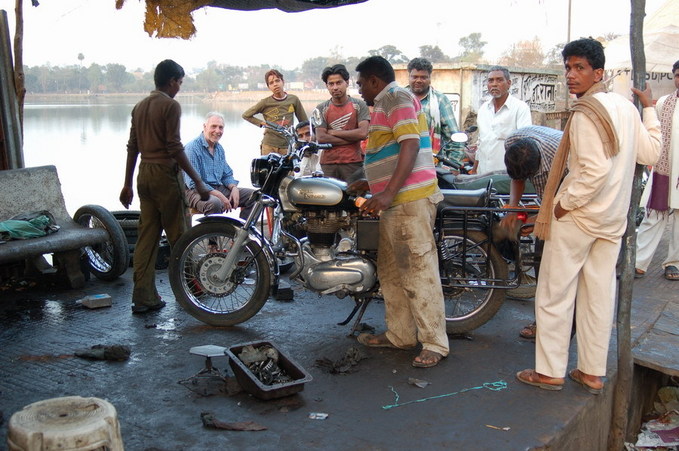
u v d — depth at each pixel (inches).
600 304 129.1
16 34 212.5
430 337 145.6
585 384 134.4
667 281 215.9
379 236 149.4
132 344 158.2
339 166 226.7
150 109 172.2
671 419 159.9
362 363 147.2
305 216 156.6
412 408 126.0
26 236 191.8
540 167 152.2
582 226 124.6
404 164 133.9
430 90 233.1
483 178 193.9
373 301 190.9
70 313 181.6
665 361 150.1
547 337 132.3
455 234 161.2
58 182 219.5
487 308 160.9
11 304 189.3
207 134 222.1
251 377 127.6
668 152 208.5
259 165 162.4
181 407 125.6
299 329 168.9
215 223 166.9
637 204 136.9
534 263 157.9
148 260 180.1
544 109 408.2
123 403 127.3
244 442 113.0
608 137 117.7
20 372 141.6
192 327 170.4
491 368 144.6
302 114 276.5
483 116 234.8
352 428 118.0
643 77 133.1
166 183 175.2
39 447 79.3
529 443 113.2
